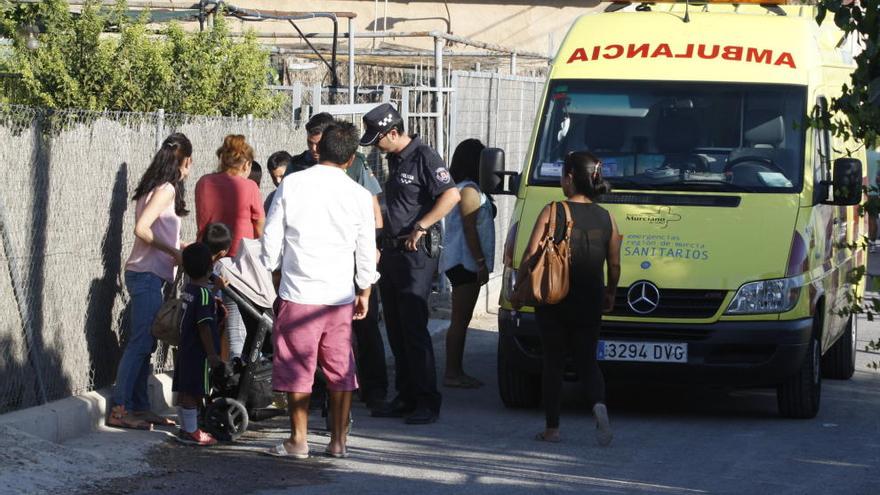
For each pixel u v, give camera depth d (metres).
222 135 14.41
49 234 10.97
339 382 10.54
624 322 12.17
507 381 12.99
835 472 10.52
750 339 12.00
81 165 11.45
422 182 12.07
